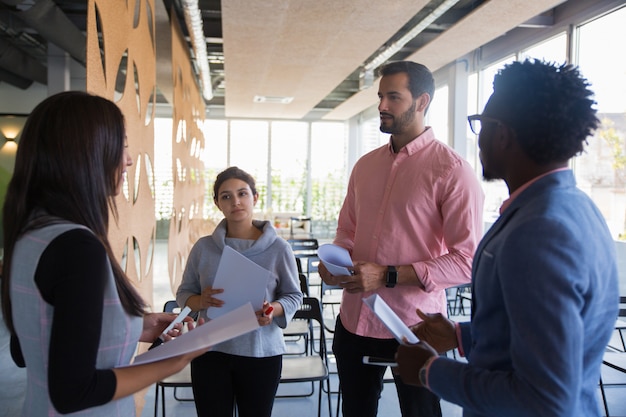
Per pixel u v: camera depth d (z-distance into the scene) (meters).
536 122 1.01
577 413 0.97
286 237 9.24
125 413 1.18
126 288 1.14
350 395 2.20
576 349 0.89
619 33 4.70
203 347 1.12
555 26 5.56
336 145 13.81
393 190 2.12
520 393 0.91
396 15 4.71
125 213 2.90
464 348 1.36
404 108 2.08
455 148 7.24
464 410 1.19
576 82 1.02
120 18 2.75
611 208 4.82
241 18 4.89
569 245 0.91
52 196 1.05
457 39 5.60
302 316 3.18
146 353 1.18
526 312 0.91
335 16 4.77
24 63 7.90
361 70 7.96
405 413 2.08
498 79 1.10
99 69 2.28
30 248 1.02
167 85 8.72
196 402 2.18
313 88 8.54
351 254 2.27
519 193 1.06
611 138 4.81
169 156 12.41
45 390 1.06
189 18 4.71
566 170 1.05
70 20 5.74
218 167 13.38
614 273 1.02
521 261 0.93
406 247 2.09
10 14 6.31
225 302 1.93
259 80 7.91
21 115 10.17
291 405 3.43
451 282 1.98
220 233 2.31
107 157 1.11
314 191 13.77
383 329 2.10
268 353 2.16
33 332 1.03
